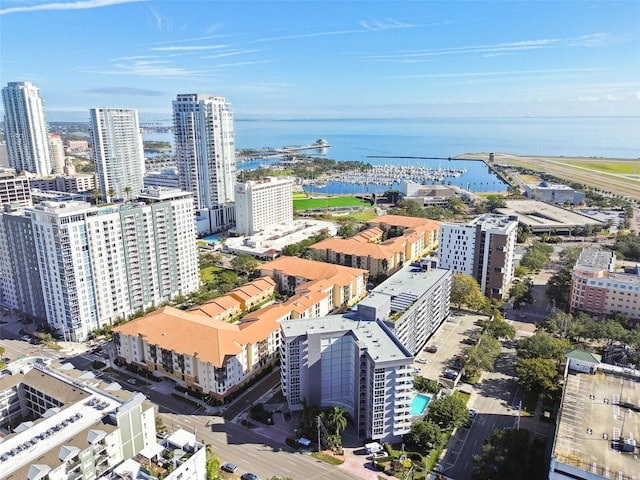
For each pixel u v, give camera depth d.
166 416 178.75
